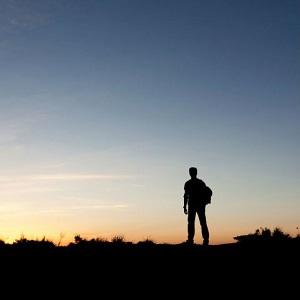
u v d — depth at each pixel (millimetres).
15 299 9602
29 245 14195
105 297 9781
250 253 13312
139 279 11102
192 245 15109
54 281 10859
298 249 13523
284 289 10125
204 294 9961
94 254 13477
